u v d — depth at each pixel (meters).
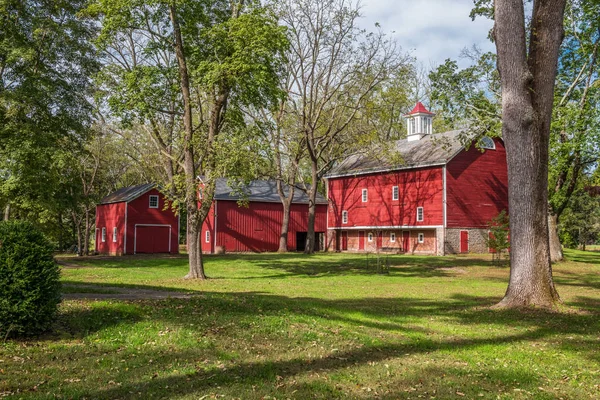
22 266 9.32
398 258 40.56
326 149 56.62
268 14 25.09
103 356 8.54
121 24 23.39
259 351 9.16
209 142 24.34
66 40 30.59
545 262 14.81
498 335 11.25
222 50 24.31
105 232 51.53
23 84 28.34
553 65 14.83
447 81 34.41
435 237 45.53
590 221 61.28
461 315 13.95
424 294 19.42
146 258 41.75
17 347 8.73
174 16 23.58
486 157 46.78
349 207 54.56
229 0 26.17
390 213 49.59
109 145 53.88
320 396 6.91
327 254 48.31
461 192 45.12
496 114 33.59
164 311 11.63
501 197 47.34
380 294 19.36
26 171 27.98
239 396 6.82
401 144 53.06
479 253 45.50
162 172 51.19
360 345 9.88
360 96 48.09
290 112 48.38
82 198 35.75
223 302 13.09
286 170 55.66
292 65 45.62
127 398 6.70
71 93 31.69
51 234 36.31
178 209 25.02
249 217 51.88
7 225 9.62
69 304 11.91
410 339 10.65
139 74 24.11
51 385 7.11
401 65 45.25
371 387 7.38
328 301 16.70
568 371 8.55
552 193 36.84
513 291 15.03
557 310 14.24
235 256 43.97
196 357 8.62
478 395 7.16
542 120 14.77
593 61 33.94
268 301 14.20
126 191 51.53
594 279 26.62
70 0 31.86
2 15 28.81
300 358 8.78
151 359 8.45
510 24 14.72
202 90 24.98
